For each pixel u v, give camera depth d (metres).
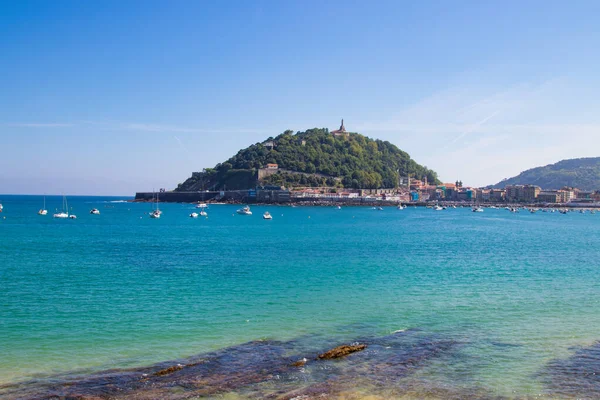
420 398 22.66
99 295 43.88
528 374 25.44
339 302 41.06
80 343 30.44
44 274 55.72
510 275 55.84
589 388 23.83
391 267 61.81
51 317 36.31
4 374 25.53
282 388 23.50
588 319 35.91
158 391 23.22
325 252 79.75
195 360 27.38
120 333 32.44
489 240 109.50
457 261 68.88
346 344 29.97
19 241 100.31
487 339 31.05
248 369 25.89
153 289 46.62
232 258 70.94
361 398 22.55
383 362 26.91
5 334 32.28
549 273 57.62
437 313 37.53
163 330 33.06
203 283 49.75
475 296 43.66
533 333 32.38
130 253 77.94
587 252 83.44
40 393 23.11
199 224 170.38
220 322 34.97
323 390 23.31
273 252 79.38
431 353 28.39
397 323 34.75
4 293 44.72
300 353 28.41
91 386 23.88
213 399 22.33
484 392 23.33
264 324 34.44
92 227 150.12
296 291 45.66
